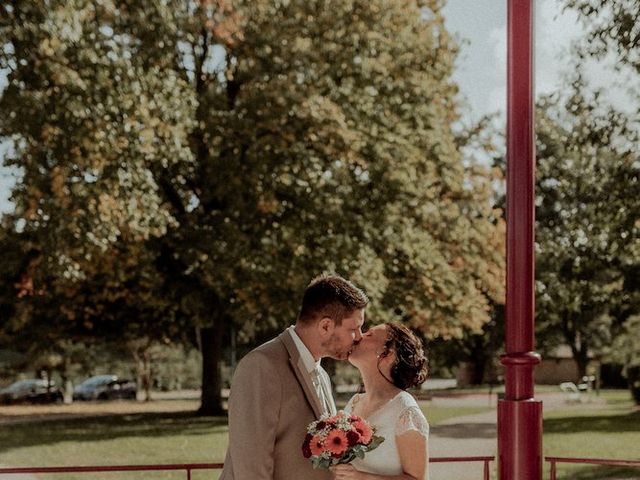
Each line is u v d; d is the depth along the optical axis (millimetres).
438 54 26391
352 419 3920
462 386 63812
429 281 24828
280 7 24422
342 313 3965
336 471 4000
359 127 23688
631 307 34969
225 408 33656
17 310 33094
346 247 23266
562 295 38375
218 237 24891
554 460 6152
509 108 3971
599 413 32500
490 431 25891
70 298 32125
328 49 24156
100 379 49781
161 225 18781
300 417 3908
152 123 17531
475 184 28766
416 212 25328
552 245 37094
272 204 23062
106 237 18203
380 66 24250
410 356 4344
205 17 21297
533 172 3943
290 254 23656
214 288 25172
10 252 26672
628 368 35844
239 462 3797
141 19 18953
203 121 24328
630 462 5883
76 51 16281
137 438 23906
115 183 17266
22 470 6117
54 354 44469
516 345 3895
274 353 3916
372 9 24594
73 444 22719
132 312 34156
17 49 15844
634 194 19797
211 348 32219
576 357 52625
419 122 25109
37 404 44781
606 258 28344
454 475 15578
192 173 26875
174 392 59875
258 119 23719
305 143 23766
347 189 24219
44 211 17219
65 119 16141
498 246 28156
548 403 41531
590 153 20422
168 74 19172
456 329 26922
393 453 4180
